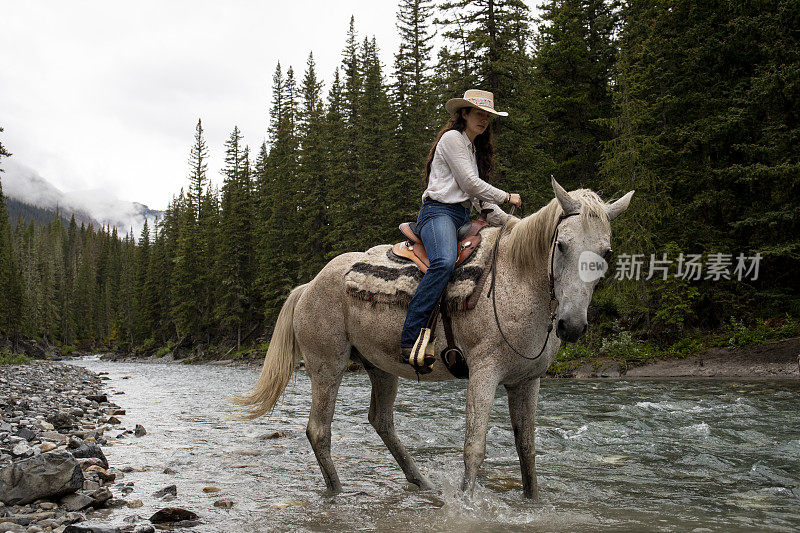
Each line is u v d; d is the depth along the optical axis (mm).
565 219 3271
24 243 120750
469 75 26094
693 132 21672
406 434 6863
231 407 10961
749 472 4672
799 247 19281
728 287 20562
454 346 3752
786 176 18438
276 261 49281
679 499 3859
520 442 3881
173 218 86625
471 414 3512
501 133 26016
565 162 28125
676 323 19188
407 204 36500
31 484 3654
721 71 22547
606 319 22000
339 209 40406
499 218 4004
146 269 84812
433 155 4207
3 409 8719
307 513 3625
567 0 31812
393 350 4016
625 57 23469
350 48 53062
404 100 37875
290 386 15312
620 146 21734
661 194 21109
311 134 51438
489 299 3580
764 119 20781
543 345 3566
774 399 9430
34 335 88312
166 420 8789
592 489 4164
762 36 20672
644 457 5332
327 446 4363
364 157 40406
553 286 3305
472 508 3422
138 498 4016
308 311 4555
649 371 16750
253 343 51625
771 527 3188
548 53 29594
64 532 3043
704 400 9523
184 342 62656
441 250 3768
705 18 22484
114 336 102750
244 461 5488
